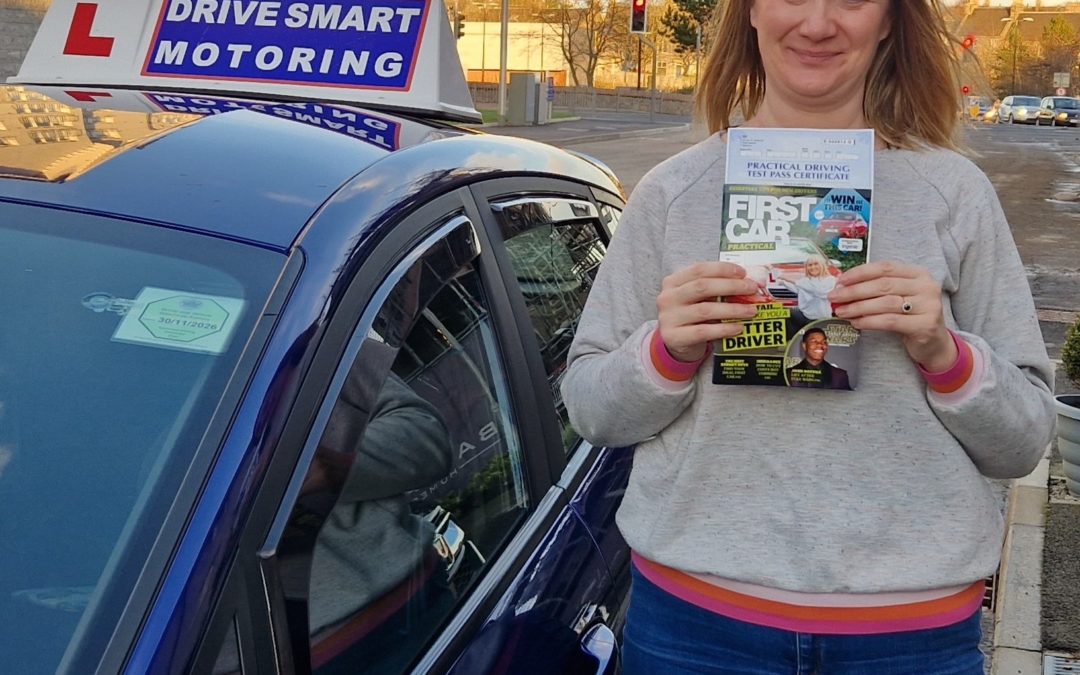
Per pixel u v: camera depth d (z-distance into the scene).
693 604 1.59
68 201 1.52
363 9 2.47
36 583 1.19
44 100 1.95
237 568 1.17
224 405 1.27
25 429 1.32
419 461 1.58
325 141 1.76
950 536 1.52
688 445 1.59
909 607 1.53
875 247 1.55
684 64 61.69
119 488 1.24
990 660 3.47
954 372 1.46
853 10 1.56
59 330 1.39
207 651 1.12
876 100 1.68
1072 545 4.22
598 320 1.71
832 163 1.51
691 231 1.61
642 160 20.20
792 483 1.53
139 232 1.47
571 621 1.79
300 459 1.27
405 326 1.53
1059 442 4.73
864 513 1.52
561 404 2.12
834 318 1.47
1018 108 49.94
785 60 1.61
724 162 1.62
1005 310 1.58
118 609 1.15
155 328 1.37
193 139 1.70
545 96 29.17
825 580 1.51
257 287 1.38
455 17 28.31
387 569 1.46
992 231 1.58
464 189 1.87
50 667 1.12
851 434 1.51
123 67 2.55
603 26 55.09
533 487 1.92
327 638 1.31
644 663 1.65
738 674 1.58
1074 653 3.47
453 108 2.46
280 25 2.50
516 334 1.96
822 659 1.54
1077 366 4.90
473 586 1.66
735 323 1.49
